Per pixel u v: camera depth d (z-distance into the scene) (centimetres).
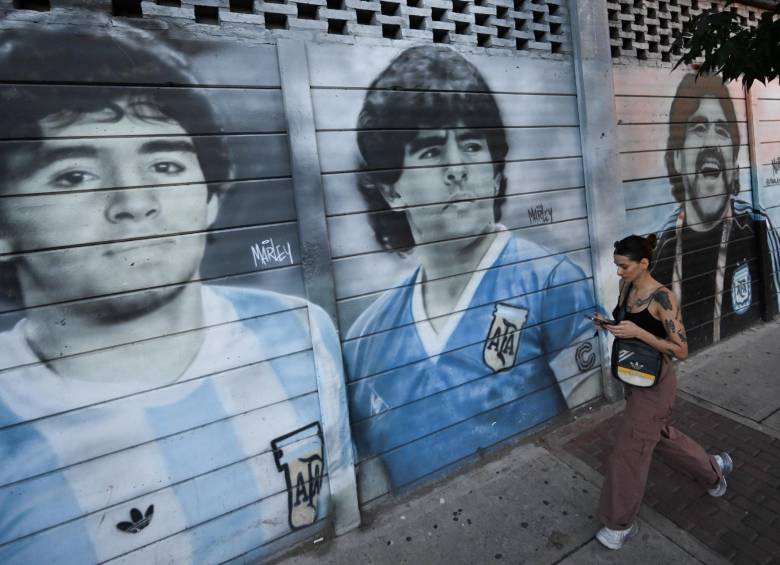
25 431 190
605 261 369
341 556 250
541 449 328
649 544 241
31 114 185
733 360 444
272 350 241
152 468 216
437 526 266
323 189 252
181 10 213
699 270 465
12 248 184
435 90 289
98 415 203
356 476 272
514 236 329
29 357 189
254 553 244
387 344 279
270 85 235
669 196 434
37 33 185
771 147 527
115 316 204
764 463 297
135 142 205
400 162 278
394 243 278
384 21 270
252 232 233
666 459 259
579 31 346
